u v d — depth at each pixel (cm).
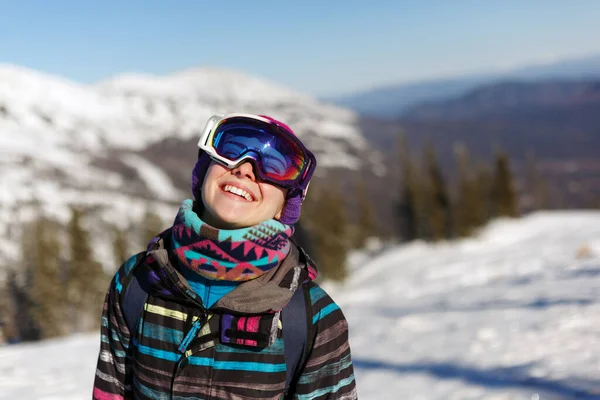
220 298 125
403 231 4891
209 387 125
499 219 4709
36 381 589
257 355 125
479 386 494
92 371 635
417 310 1142
